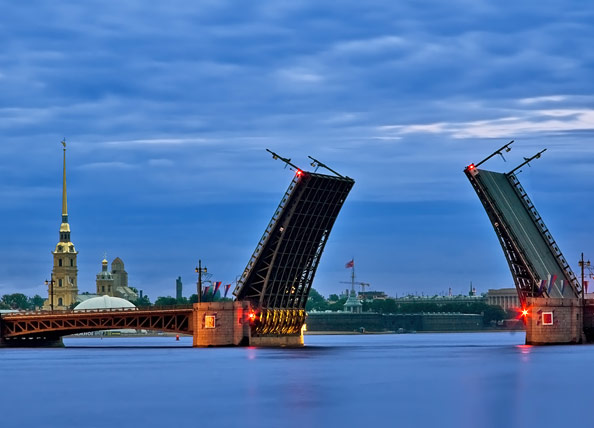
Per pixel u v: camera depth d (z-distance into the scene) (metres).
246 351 176.88
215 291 184.50
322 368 138.75
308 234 181.88
